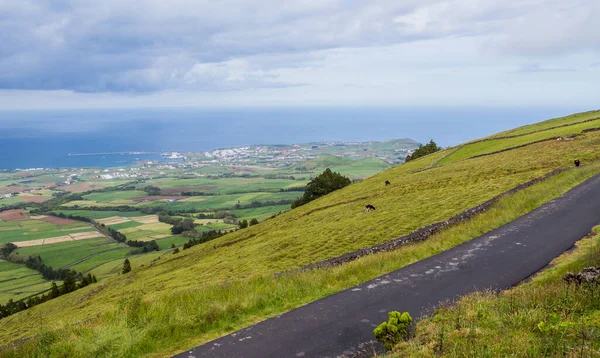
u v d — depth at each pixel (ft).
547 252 57.77
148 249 530.68
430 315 39.01
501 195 111.65
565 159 157.38
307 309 44.34
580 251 56.18
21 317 239.91
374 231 109.60
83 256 533.96
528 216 80.89
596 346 26.25
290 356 33.76
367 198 201.05
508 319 33.24
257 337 38.19
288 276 59.57
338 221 154.30
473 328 31.68
